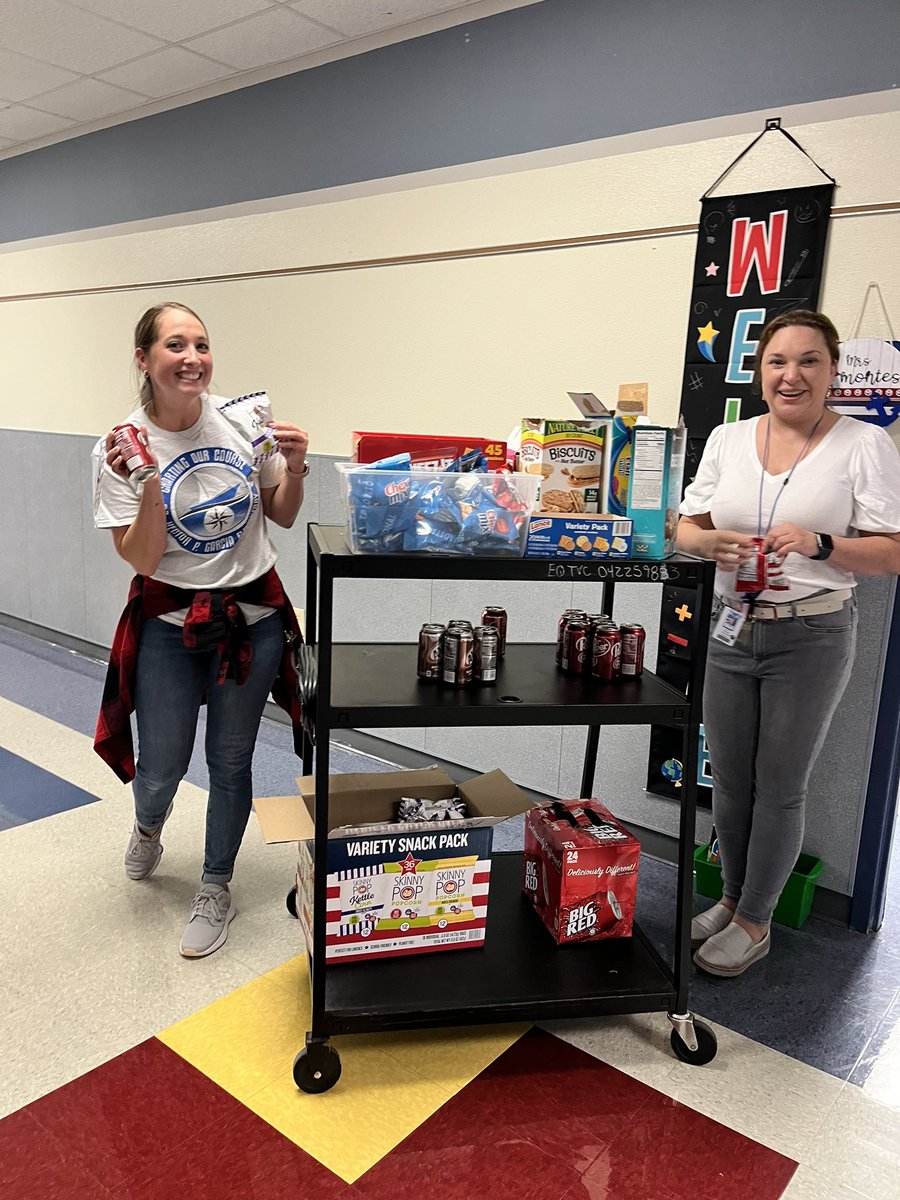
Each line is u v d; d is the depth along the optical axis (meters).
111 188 4.39
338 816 2.06
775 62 2.37
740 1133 1.71
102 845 2.75
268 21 3.14
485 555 1.69
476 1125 1.70
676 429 1.76
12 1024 1.92
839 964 2.31
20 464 5.15
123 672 2.21
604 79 2.68
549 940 2.05
